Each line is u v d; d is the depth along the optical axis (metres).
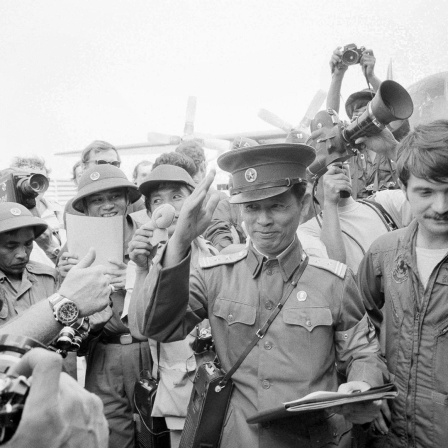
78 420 0.77
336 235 2.40
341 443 1.65
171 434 2.34
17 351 0.89
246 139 4.21
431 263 1.77
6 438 0.70
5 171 3.45
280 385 1.61
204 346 2.25
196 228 1.55
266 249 1.68
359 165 3.88
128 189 3.08
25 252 2.45
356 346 1.68
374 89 3.26
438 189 1.64
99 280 1.16
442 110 5.08
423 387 1.69
